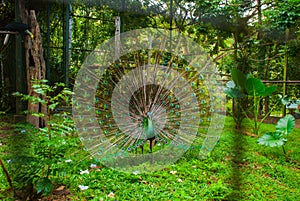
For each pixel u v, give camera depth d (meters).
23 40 5.22
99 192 2.75
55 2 6.41
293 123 4.52
